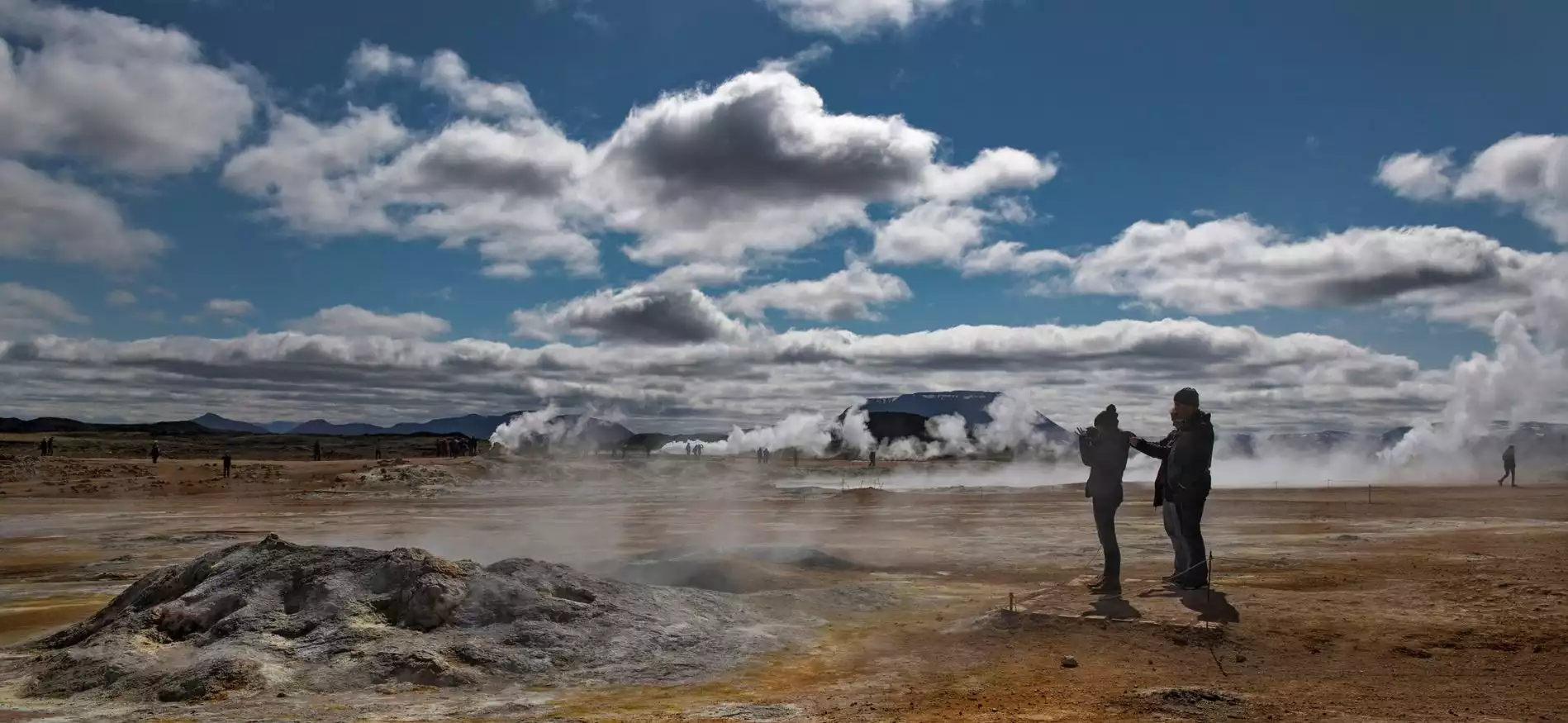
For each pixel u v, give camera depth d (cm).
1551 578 1407
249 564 1255
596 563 1870
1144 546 2242
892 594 1530
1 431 14112
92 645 1118
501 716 877
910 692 950
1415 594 1341
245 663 995
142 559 2366
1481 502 3291
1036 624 1193
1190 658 1054
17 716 902
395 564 1193
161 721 868
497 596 1172
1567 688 912
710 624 1234
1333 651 1066
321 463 6781
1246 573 1636
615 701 931
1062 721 837
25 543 2758
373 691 970
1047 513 3353
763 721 855
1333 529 2455
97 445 9431
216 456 9288
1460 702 873
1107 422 1446
